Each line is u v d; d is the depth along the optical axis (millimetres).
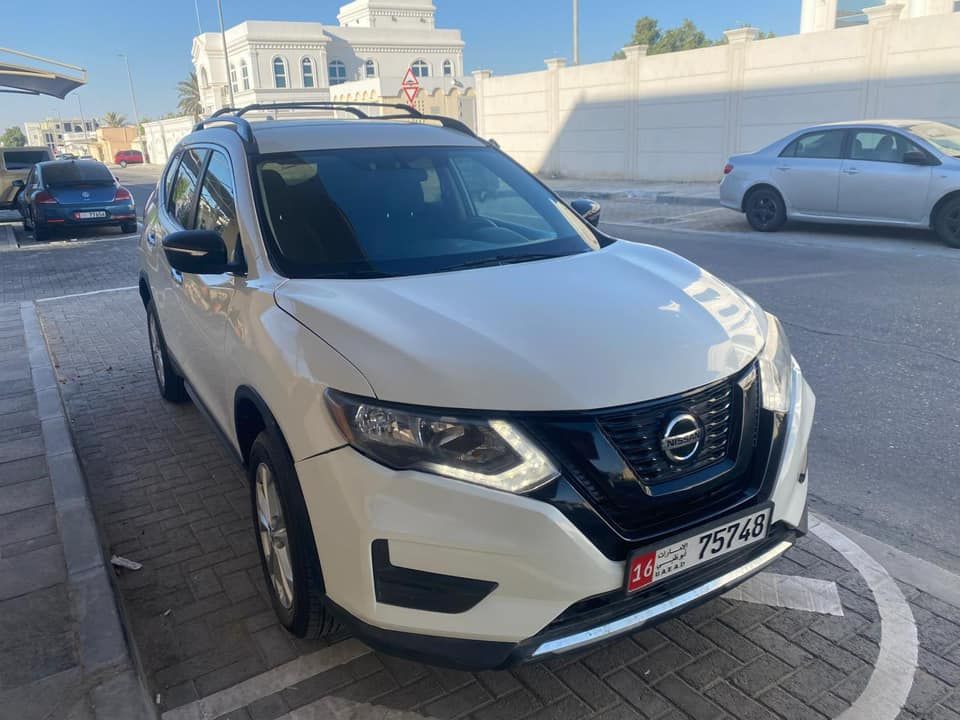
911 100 15914
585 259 3295
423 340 2424
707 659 2816
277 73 58469
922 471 4199
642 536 2303
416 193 3607
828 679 2697
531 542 2180
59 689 2553
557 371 2318
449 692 2691
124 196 16438
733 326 2752
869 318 7059
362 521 2258
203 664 2869
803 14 24859
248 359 2879
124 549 3711
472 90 34719
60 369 6598
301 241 3215
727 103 19281
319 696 2688
